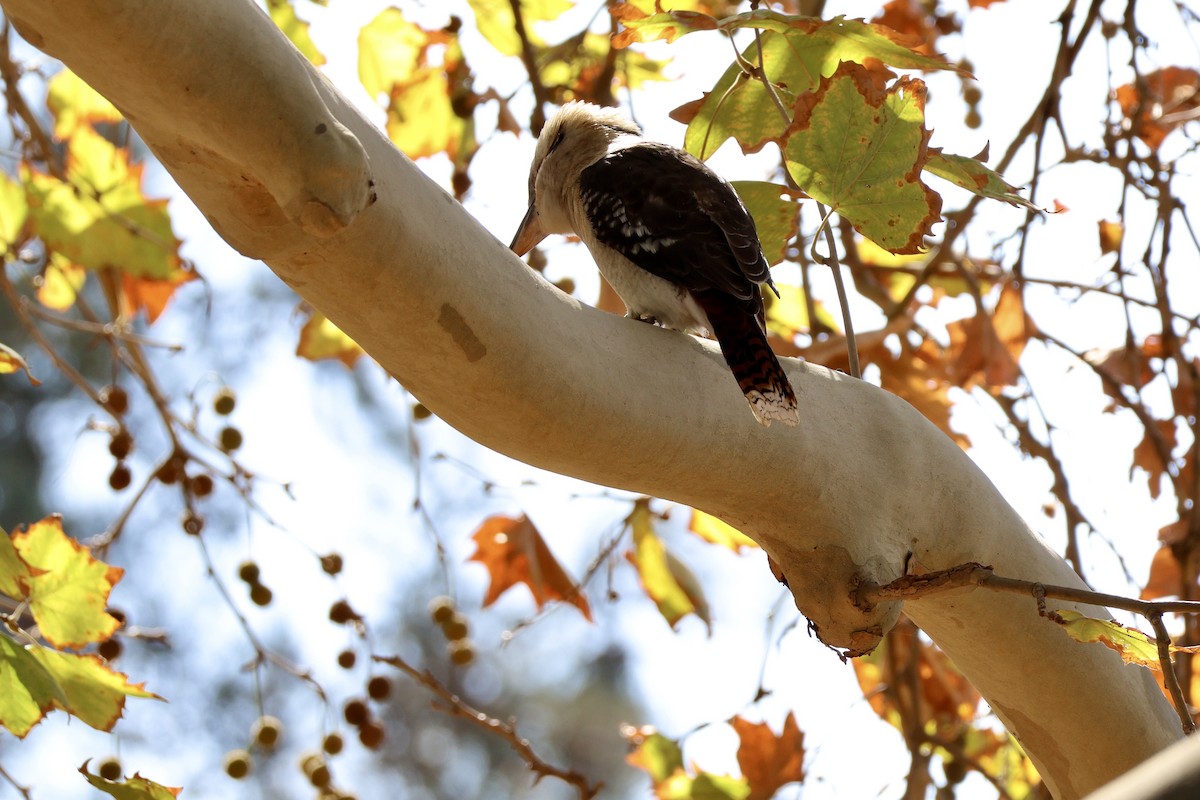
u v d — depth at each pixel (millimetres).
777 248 7781
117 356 10242
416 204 5363
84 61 4547
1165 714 7867
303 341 11992
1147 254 11047
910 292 11547
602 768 29406
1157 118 12164
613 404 6016
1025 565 7531
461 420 5957
